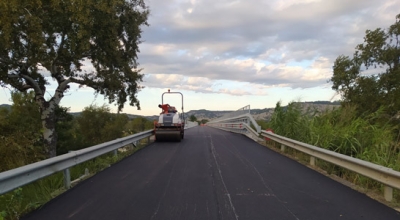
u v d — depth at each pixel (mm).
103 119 58469
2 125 16719
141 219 5035
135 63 22859
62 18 15836
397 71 24875
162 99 21109
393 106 22047
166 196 6348
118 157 11531
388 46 26297
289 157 11742
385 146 9727
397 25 25688
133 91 23656
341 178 8133
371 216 5242
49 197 6262
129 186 7215
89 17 15812
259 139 18312
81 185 7340
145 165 10055
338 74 27484
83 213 5352
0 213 4820
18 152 12453
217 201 6000
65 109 32375
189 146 15758
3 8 13703
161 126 18172
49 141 20609
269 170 9148
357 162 7113
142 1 21016
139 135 15469
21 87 20406
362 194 6605
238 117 26906
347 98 26078
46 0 15383
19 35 15820
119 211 5434
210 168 9438
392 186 5871
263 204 5832
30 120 24500
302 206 5738
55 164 6770
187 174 8539
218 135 24531
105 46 18609
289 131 14375
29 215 5281
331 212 5422
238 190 6824
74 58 17844
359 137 11086
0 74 17109
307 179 7969
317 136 11969
